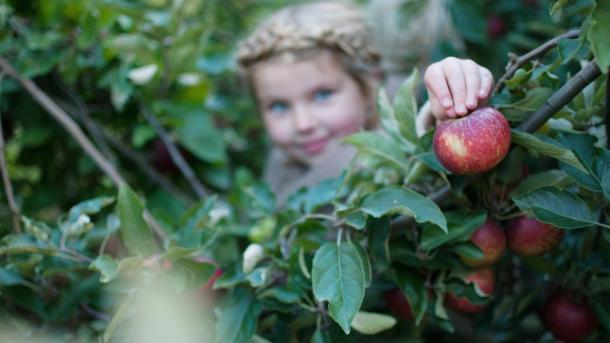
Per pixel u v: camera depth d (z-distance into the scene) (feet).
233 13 6.81
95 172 4.91
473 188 2.72
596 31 1.94
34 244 2.95
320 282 2.36
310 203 3.18
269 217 3.59
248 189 3.71
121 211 2.75
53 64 4.19
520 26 5.13
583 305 2.97
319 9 5.06
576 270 2.99
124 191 2.77
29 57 4.20
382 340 3.36
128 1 4.78
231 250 4.11
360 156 2.87
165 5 5.17
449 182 2.54
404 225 2.73
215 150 4.72
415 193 2.45
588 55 2.43
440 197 2.67
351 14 5.22
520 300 3.25
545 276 3.41
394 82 5.65
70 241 3.12
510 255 3.45
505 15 5.40
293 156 4.87
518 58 2.40
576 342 3.02
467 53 5.37
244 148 6.59
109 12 4.33
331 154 4.73
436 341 4.04
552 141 2.39
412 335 3.42
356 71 4.84
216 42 6.42
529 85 2.43
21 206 4.59
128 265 2.65
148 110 4.64
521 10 5.33
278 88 4.71
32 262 2.97
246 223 4.63
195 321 2.81
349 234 2.70
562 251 3.09
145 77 4.48
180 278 2.72
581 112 2.57
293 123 4.75
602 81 2.61
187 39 4.40
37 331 3.09
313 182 4.72
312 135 4.72
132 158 4.83
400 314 3.16
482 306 2.99
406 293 2.74
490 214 2.73
